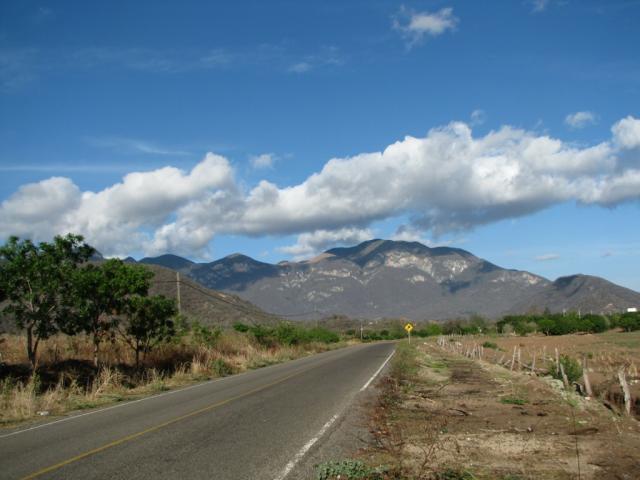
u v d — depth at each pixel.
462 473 7.88
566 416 12.81
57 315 19.64
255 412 13.39
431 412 13.55
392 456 8.86
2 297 18.75
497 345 57.44
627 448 9.48
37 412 14.16
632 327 90.12
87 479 7.61
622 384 14.34
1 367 18.88
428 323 153.38
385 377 22.50
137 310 22.81
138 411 14.07
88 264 21.31
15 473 8.01
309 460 8.65
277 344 47.84
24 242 18.81
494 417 12.77
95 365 21.78
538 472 8.02
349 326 162.50
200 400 15.97
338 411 13.46
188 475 7.79
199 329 33.06
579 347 51.16
